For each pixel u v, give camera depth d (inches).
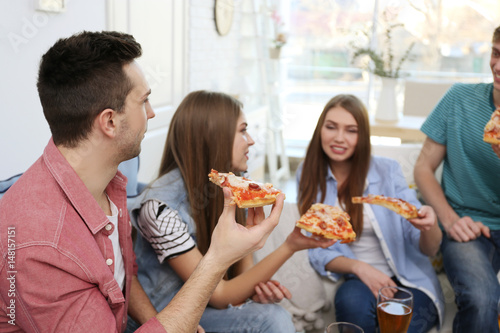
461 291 56.0
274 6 166.2
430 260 68.2
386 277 56.7
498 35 57.7
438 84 123.4
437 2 157.5
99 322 32.3
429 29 159.3
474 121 63.2
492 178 63.5
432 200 66.3
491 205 64.6
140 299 45.3
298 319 59.8
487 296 54.0
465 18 156.4
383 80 123.2
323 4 168.6
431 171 68.3
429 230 58.5
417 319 57.2
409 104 125.8
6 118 71.2
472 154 64.1
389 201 56.7
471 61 158.2
